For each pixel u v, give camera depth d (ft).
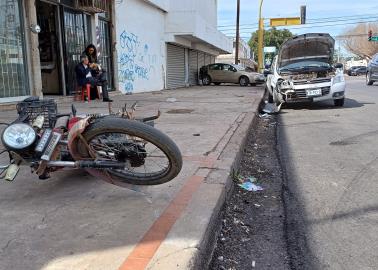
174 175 12.82
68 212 12.17
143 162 13.21
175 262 9.28
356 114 36.83
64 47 42.06
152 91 64.49
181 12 73.05
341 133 27.71
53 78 42.60
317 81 40.81
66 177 15.39
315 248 11.63
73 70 43.83
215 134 23.86
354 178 17.69
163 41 73.00
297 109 42.24
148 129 12.13
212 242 11.58
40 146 12.26
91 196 13.46
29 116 13.51
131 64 58.44
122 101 42.68
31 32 35.94
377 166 19.38
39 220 11.64
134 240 10.35
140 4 61.05
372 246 11.66
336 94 40.98
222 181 14.93
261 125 32.89
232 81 92.84
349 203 14.85
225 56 196.95
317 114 37.81
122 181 13.37
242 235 12.59
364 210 14.17
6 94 33.88
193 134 23.85
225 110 35.58
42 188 14.28
